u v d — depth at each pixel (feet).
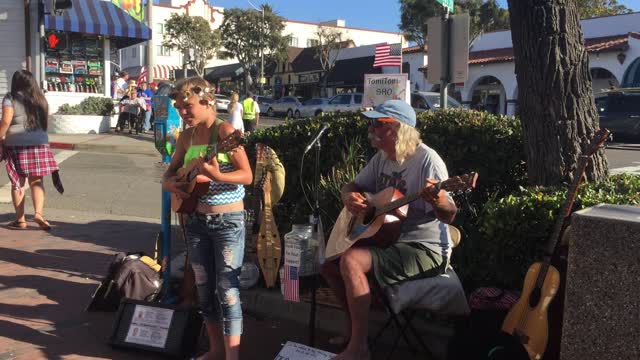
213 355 13.21
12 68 64.28
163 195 16.69
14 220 26.94
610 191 13.83
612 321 9.24
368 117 12.19
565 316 9.64
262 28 166.09
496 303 12.26
